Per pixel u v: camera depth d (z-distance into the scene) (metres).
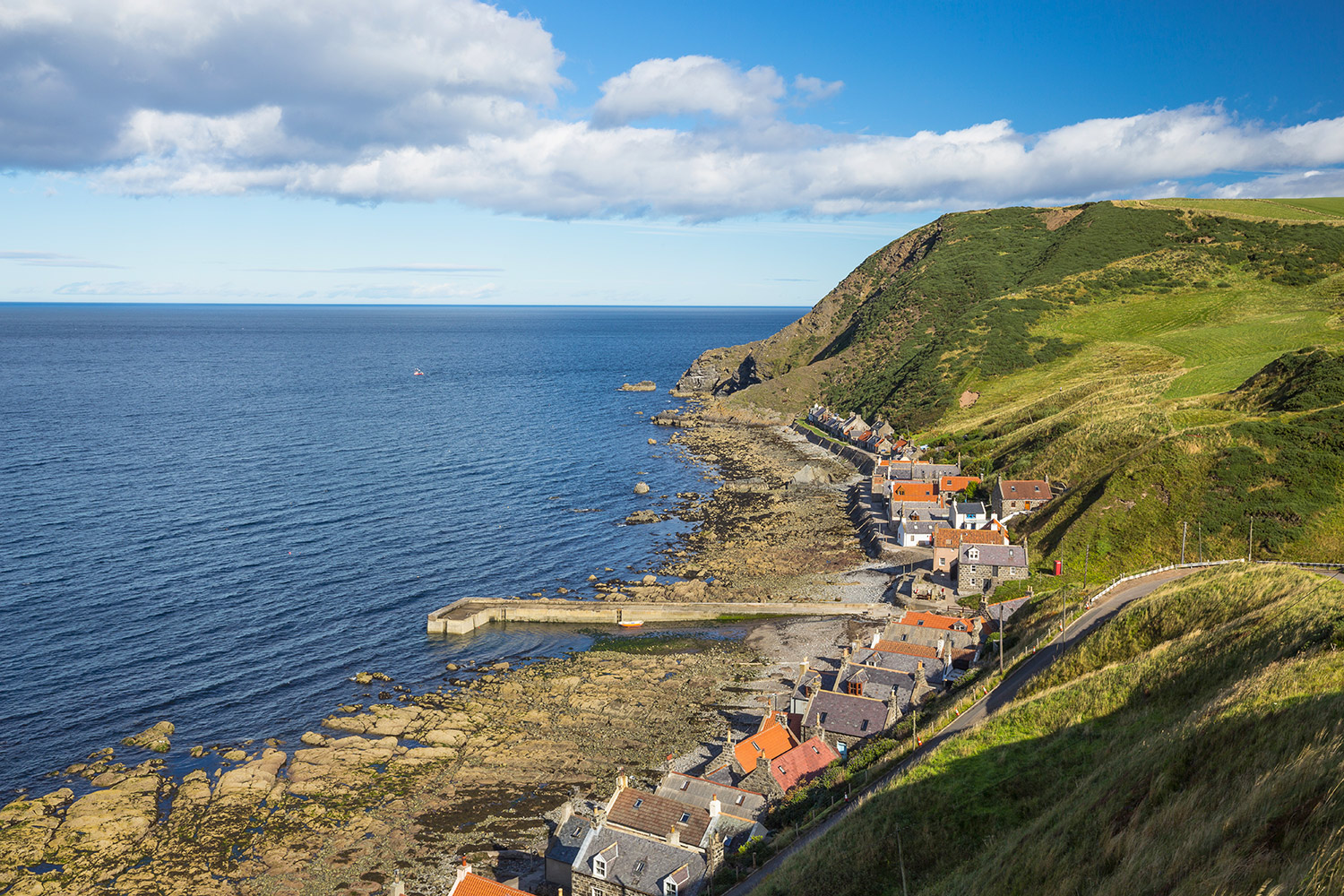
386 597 113.81
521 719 82.19
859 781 57.59
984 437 184.12
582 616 108.31
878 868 42.59
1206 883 25.77
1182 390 160.75
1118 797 35.91
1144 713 46.75
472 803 68.31
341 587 116.12
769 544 140.25
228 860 61.22
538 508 159.00
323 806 67.69
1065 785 42.75
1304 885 23.14
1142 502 112.88
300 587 115.19
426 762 74.00
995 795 45.12
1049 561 111.50
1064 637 69.81
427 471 182.75
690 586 118.38
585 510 158.88
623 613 108.62
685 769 72.25
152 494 156.12
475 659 96.75
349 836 64.06
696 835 54.72
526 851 62.09
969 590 111.19
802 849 48.12
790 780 62.69
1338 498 103.81
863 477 189.25
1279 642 44.97
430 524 145.62
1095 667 59.00
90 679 87.50
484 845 62.94
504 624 107.81
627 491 174.38
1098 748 45.00
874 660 79.94
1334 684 35.38
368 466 184.88
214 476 171.00
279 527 140.00
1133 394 164.38
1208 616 55.88
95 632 98.44
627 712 83.38
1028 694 60.31
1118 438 140.00
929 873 40.94
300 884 58.88
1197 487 111.75
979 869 37.84
